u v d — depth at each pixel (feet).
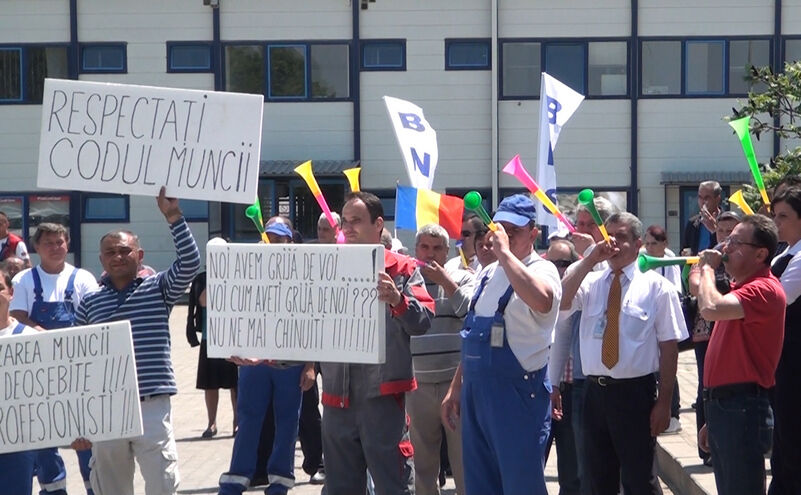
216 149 19.85
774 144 91.66
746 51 91.86
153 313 21.86
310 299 19.76
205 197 19.94
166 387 21.79
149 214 93.04
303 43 92.48
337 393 21.13
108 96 19.93
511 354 19.44
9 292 20.88
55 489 26.86
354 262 19.53
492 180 91.66
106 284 22.40
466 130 92.02
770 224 19.25
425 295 21.13
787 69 36.47
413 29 91.81
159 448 21.56
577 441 23.06
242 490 26.40
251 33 92.48
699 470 27.68
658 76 92.27
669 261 20.04
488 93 91.71
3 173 93.40
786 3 91.30
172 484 21.61
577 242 23.27
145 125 19.93
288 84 92.89
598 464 21.79
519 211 19.80
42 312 28.60
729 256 19.39
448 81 91.91
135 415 19.60
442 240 25.07
